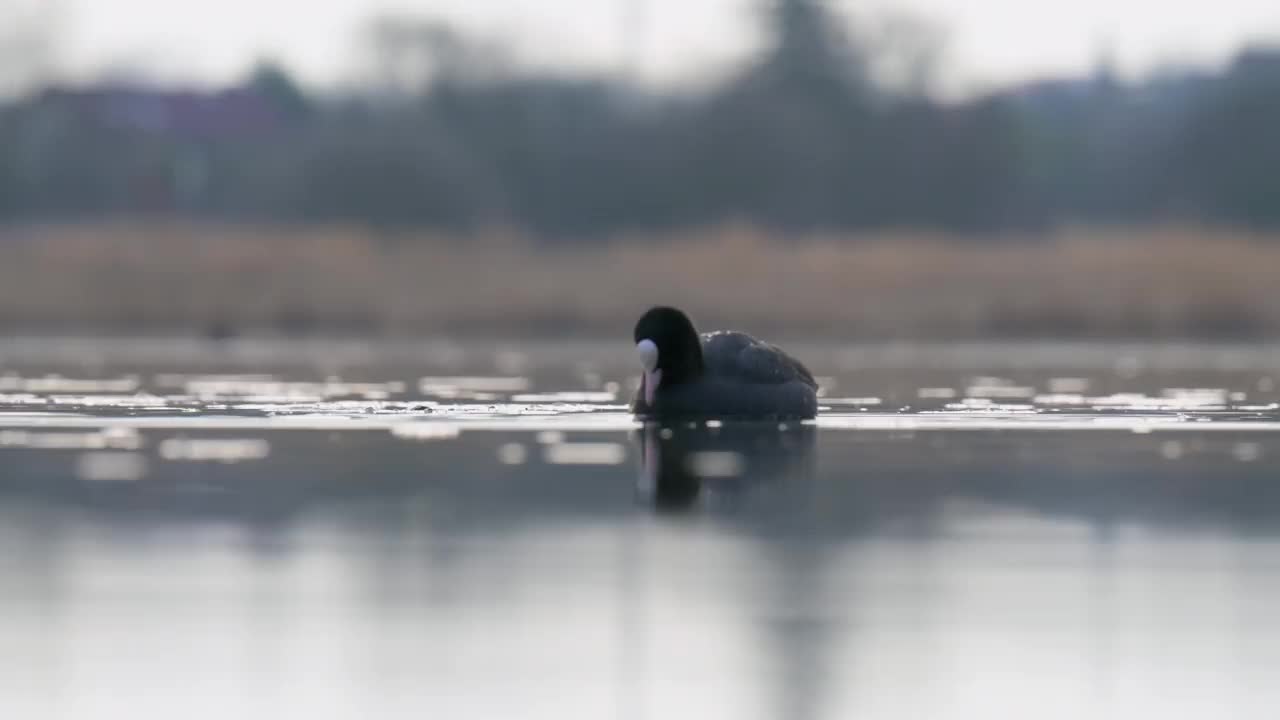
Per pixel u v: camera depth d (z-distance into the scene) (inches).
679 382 613.9
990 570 335.6
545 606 302.2
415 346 1275.8
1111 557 349.1
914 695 249.3
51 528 381.1
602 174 3011.8
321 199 2920.8
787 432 588.4
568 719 237.8
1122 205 3179.1
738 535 373.4
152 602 305.0
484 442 550.3
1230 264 1646.2
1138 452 533.3
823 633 284.5
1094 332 1443.2
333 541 364.8
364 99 3046.3
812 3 3014.3
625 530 379.2
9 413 657.0
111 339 1397.6
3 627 287.0
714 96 3024.1
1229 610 300.5
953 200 3051.2
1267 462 507.8
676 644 277.3
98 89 3051.2
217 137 3041.3
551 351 1198.9
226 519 394.6
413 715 239.6
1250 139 3137.3
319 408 680.4
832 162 2999.5
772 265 1690.5
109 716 239.0
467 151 3004.4
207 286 1609.3
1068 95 3196.4
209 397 740.0
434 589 315.9
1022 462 504.4
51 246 1761.8
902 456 517.0
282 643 277.0
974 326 1451.8
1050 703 245.9
